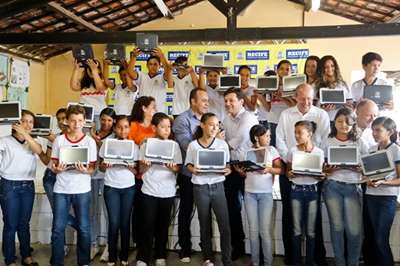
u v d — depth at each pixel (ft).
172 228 12.44
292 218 10.39
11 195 10.09
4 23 21.45
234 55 27.14
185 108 14.02
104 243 12.52
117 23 27.27
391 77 26.96
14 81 25.02
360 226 9.71
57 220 9.88
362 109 10.12
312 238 10.16
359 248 9.72
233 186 11.39
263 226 10.32
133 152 10.55
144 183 10.76
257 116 12.96
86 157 9.77
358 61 27.61
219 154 10.00
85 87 14.10
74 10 22.36
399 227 11.46
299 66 26.73
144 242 10.72
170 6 27.71
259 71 26.99
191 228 12.36
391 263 9.45
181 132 11.21
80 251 10.23
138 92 14.30
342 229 9.78
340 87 11.50
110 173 10.75
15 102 10.03
